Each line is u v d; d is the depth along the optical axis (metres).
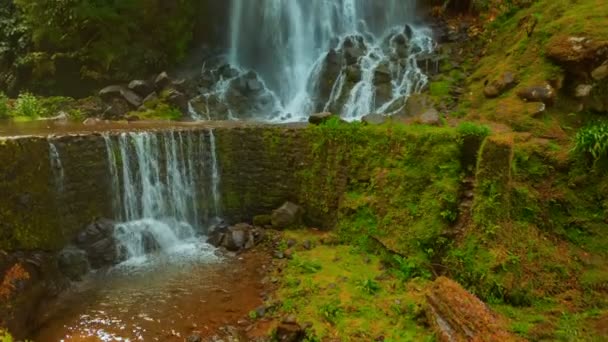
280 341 5.26
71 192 7.08
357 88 12.08
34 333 5.46
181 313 5.93
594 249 6.39
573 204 6.75
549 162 7.10
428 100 10.62
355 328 5.31
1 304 5.14
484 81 10.30
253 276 6.97
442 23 13.99
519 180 6.90
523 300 5.66
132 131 8.08
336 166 8.14
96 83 12.24
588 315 5.39
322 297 6.03
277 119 12.08
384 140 7.60
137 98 11.71
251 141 8.84
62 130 8.37
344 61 12.85
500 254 5.91
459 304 5.03
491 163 6.18
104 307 6.06
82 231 7.21
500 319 5.18
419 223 6.71
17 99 11.77
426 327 5.27
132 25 12.36
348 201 7.80
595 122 7.93
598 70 7.99
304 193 8.57
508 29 11.28
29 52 12.82
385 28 14.69
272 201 8.84
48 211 6.64
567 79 8.50
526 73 9.20
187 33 13.45
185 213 8.62
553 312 5.48
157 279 6.90
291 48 14.05
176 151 8.44
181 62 13.45
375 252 7.21
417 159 7.10
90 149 7.37
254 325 5.64
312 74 13.06
